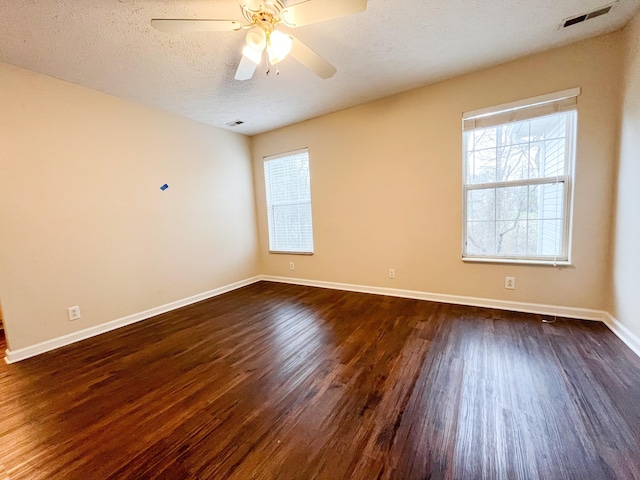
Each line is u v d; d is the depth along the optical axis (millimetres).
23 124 2354
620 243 2225
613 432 1344
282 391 1774
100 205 2836
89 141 2746
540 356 2014
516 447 1285
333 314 3045
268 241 4660
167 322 3066
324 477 1183
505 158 2803
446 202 3090
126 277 3051
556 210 2623
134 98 2994
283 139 4199
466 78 2824
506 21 2018
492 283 2938
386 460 1248
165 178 3400
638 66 1979
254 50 1730
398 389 1734
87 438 1460
